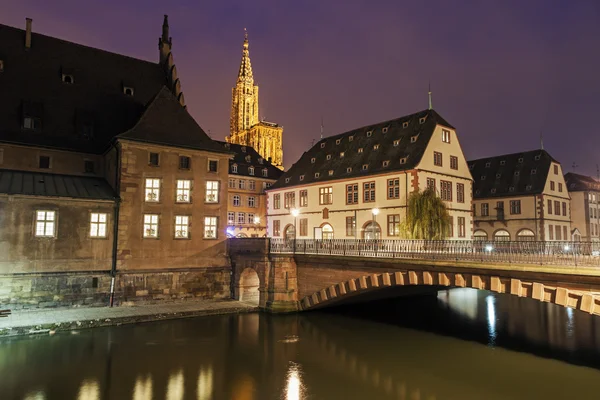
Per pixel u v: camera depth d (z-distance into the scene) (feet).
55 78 110.93
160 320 86.07
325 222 152.05
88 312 85.15
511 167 194.08
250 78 433.07
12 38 109.50
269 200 181.16
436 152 131.85
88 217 90.79
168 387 54.34
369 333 81.00
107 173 105.09
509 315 100.07
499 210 188.03
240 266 103.91
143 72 129.90
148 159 97.96
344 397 51.85
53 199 87.25
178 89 128.77
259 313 94.27
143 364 62.23
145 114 102.32
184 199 101.96
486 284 62.75
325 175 155.43
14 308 82.07
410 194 119.03
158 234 97.71
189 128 106.93
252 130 372.38
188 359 64.85
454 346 72.95
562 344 74.38
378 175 133.90
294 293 95.45
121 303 91.76
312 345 72.79
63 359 63.10
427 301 119.14
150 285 95.40
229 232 207.21
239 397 51.75
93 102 113.60
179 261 99.86
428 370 61.26
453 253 67.97
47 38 115.75
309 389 54.39
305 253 93.04
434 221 111.45
